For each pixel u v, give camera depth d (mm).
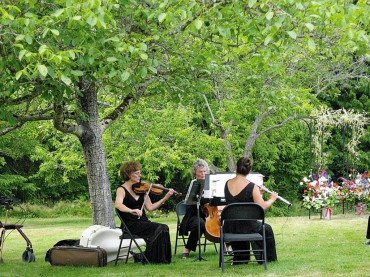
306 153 30375
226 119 22516
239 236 8914
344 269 8859
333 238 12641
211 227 9742
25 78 9055
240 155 26234
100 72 8570
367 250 10758
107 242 10188
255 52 11445
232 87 16812
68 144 24750
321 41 9016
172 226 18016
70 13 7344
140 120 22094
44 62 7727
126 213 9820
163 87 11969
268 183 28578
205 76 11844
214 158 24328
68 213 30203
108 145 22500
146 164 22625
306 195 18594
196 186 10047
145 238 9828
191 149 22922
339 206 20938
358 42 8859
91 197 12234
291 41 8156
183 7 8242
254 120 25297
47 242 14305
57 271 9320
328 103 31141
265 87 14469
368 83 30531
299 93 20656
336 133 30938
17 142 27266
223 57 11914
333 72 23328
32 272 9289
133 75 8945
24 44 7941
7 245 13656
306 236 13133
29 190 31672
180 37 10328
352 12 7977
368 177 18547
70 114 11961
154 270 9156
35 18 7480
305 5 7844
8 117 9672
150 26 9781
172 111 22594
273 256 9664
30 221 26828
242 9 8406
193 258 10562
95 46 8250
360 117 23438
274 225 15727
